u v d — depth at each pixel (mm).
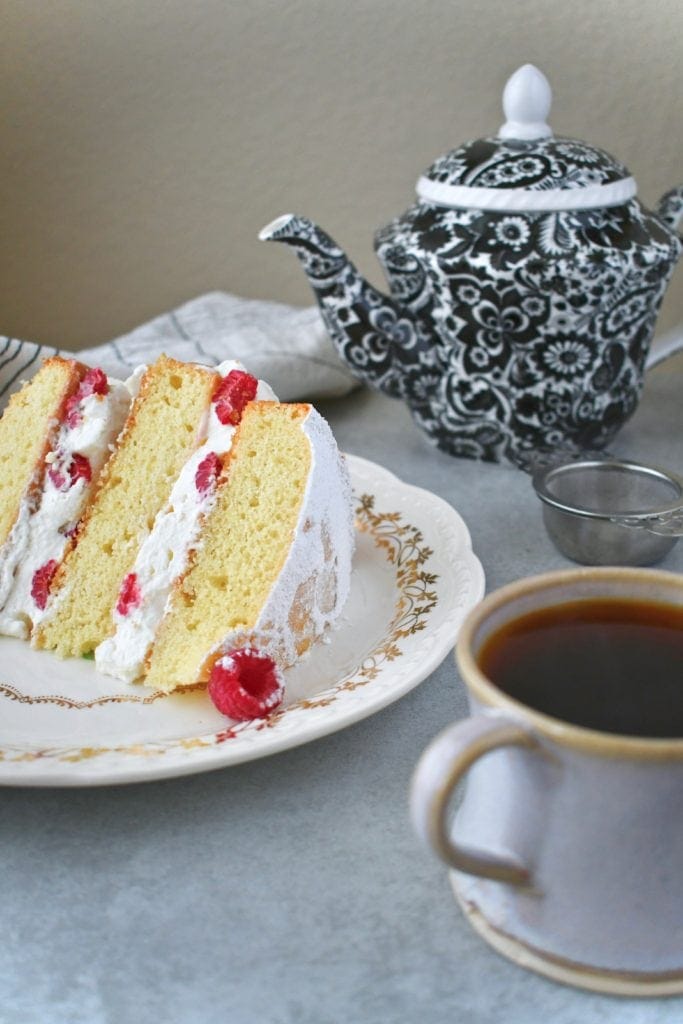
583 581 505
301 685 590
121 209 927
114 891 513
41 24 882
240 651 578
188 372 632
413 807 451
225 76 888
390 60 870
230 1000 483
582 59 850
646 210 723
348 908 506
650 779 455
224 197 919
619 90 852
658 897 470
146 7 874
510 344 705
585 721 471
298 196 913
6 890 514
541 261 682
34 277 950
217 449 621
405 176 897
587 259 682
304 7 864
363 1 857
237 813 539
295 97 887
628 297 698
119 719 578
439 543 657
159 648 604
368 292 720
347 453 775
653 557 667
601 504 702
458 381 725
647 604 506
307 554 600
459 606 609
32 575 634
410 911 505
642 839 463
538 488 669
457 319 705
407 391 744
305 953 494
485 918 489
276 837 530
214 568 607
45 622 627
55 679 606
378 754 562
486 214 696
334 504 616
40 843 529
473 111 875
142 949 497
